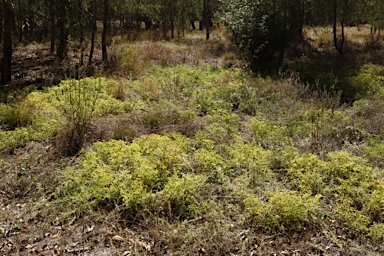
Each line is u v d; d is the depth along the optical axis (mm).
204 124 6410
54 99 7504
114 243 3740
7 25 9016
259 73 10359
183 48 14227
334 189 4480
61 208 4172
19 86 8680
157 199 4176
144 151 5246
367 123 6492
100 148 5273
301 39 14781
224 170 4859
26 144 5801
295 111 7035
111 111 7113
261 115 7086
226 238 3697
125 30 20219
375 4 14023
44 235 3838
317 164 4992
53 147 5582
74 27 10625
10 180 4707
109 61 11016
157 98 8016
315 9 15945
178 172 4723
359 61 11969
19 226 3943
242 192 4352
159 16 19188
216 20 13500
